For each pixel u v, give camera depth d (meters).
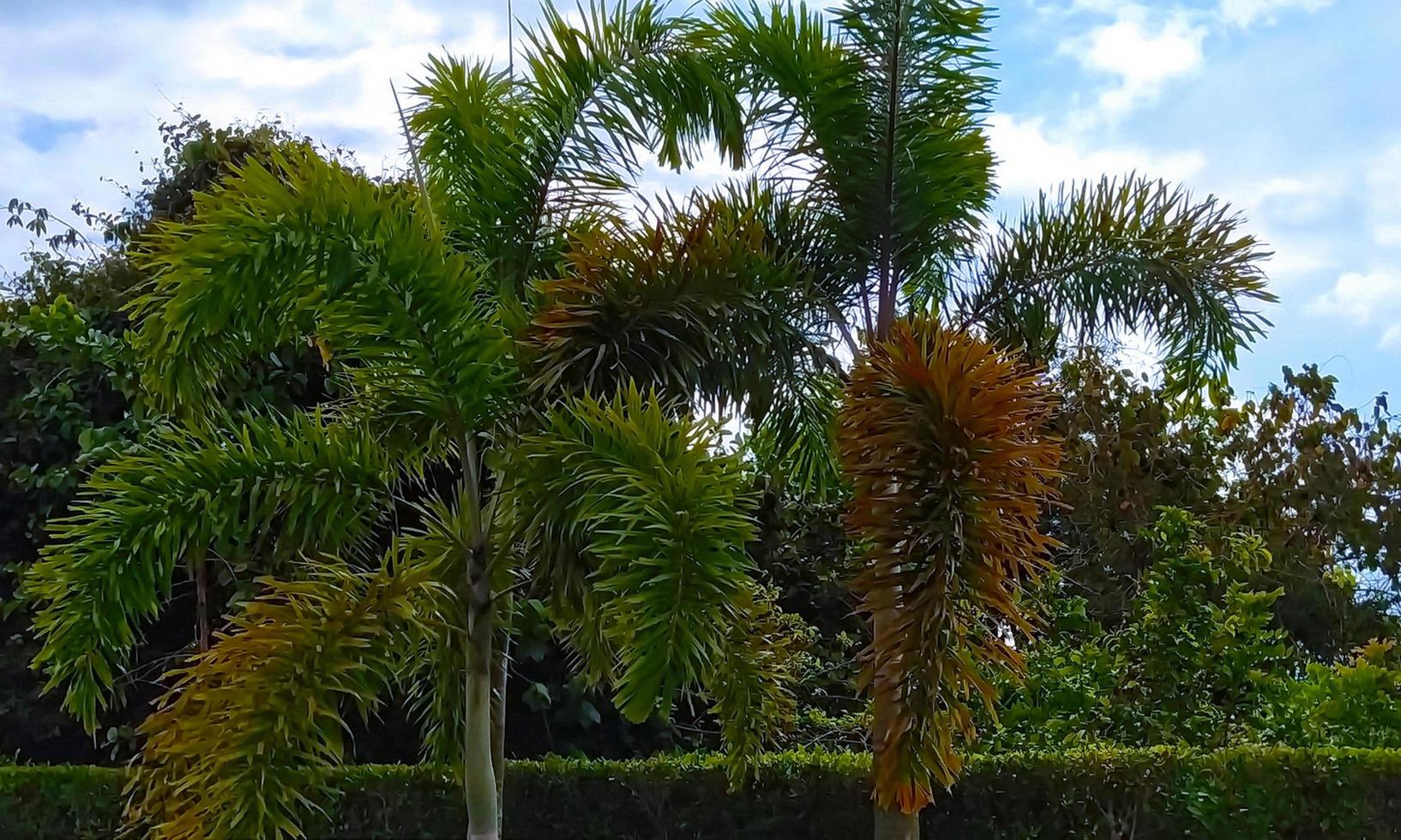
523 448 3.67
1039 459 3.56
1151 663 6.57
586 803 6.39
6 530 7.32
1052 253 5.20
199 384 3.97
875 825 4.61
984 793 5.98
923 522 3.39
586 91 4.47
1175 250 5.05
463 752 4.79
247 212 3.46
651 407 3.43
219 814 2.95
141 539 3.76
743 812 6.27
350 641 3.24
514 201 4.49
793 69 4.91
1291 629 10.45
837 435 3.76
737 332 4.16
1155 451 10.27
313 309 3.79
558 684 7.89
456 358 3.81
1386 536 10.70
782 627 7.91
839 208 5.00
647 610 2.98
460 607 4.30
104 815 6.36
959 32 4.77
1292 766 5.88
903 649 3.35
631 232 4.07
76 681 3.72
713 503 3.17
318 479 4.04
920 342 3.78
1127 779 5.95
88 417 7.34
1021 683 6.74
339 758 3.19
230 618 3.44
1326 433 10.86
